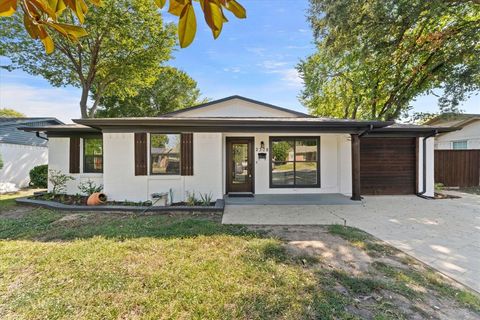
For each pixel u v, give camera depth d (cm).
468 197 882
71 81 1438
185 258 366
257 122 682
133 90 1700
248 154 938
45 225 538
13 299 267
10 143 1180
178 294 278
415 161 923
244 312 249
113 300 267
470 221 583
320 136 937
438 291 290
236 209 713
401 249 416
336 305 259
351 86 1527
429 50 1117
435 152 1109
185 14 84
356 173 799
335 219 604
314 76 1627
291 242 438
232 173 936
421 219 602
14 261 351
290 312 248
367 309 254
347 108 1659
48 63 1305
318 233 492
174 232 482
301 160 940
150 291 283
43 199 788
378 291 287
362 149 923
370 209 708
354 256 383
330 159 936
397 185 925
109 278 308
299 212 676
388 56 1117
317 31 1121
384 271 336
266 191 930
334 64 1431
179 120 668
